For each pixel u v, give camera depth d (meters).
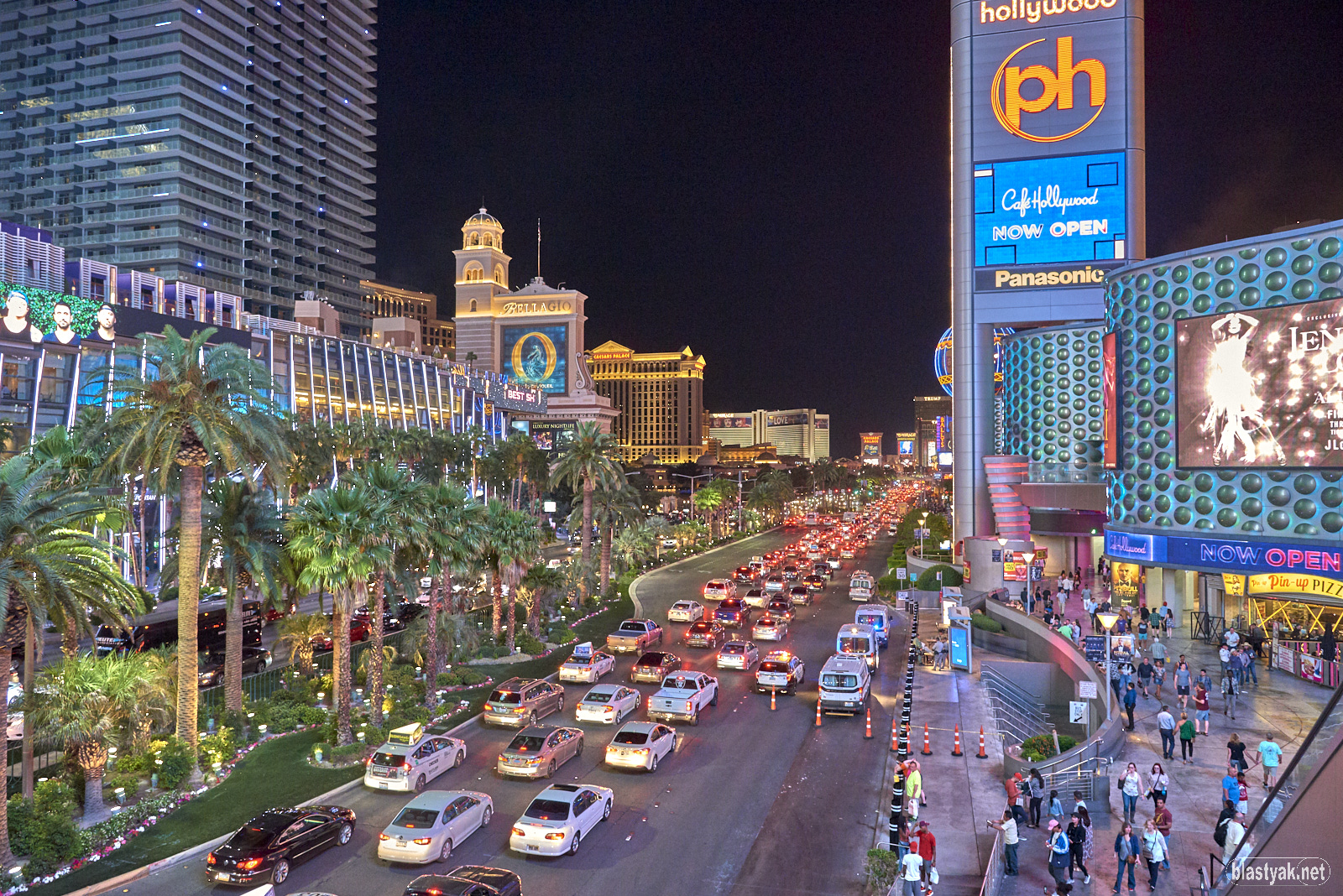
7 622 20.50
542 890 19.36
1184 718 26.17
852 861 20.97
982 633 47.88
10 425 57.38
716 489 126.88
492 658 43.44
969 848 21.31
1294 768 11.34
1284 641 37.22
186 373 27.98
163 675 28.75
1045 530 66.25
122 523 37.00
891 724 32.81
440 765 27.23
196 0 134.88
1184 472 43.03
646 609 60.12
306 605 57.78
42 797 22.03
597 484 64.81
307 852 20.84
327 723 31.28
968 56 69.44
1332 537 37.91
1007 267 68.50
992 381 69.19
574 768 27.95
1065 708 40.09
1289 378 39.34
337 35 167.00
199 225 136.75
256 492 32.94
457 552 37.41
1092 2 66.94
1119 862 18.31
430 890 17.06
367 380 117.19
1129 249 66.38
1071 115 67.44
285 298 155.12
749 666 42.50
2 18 139.25
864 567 85.81
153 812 23.69
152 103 133.62
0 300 58.88
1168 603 47.91
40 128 137.50
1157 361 44.47
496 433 152.62
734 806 24.52
